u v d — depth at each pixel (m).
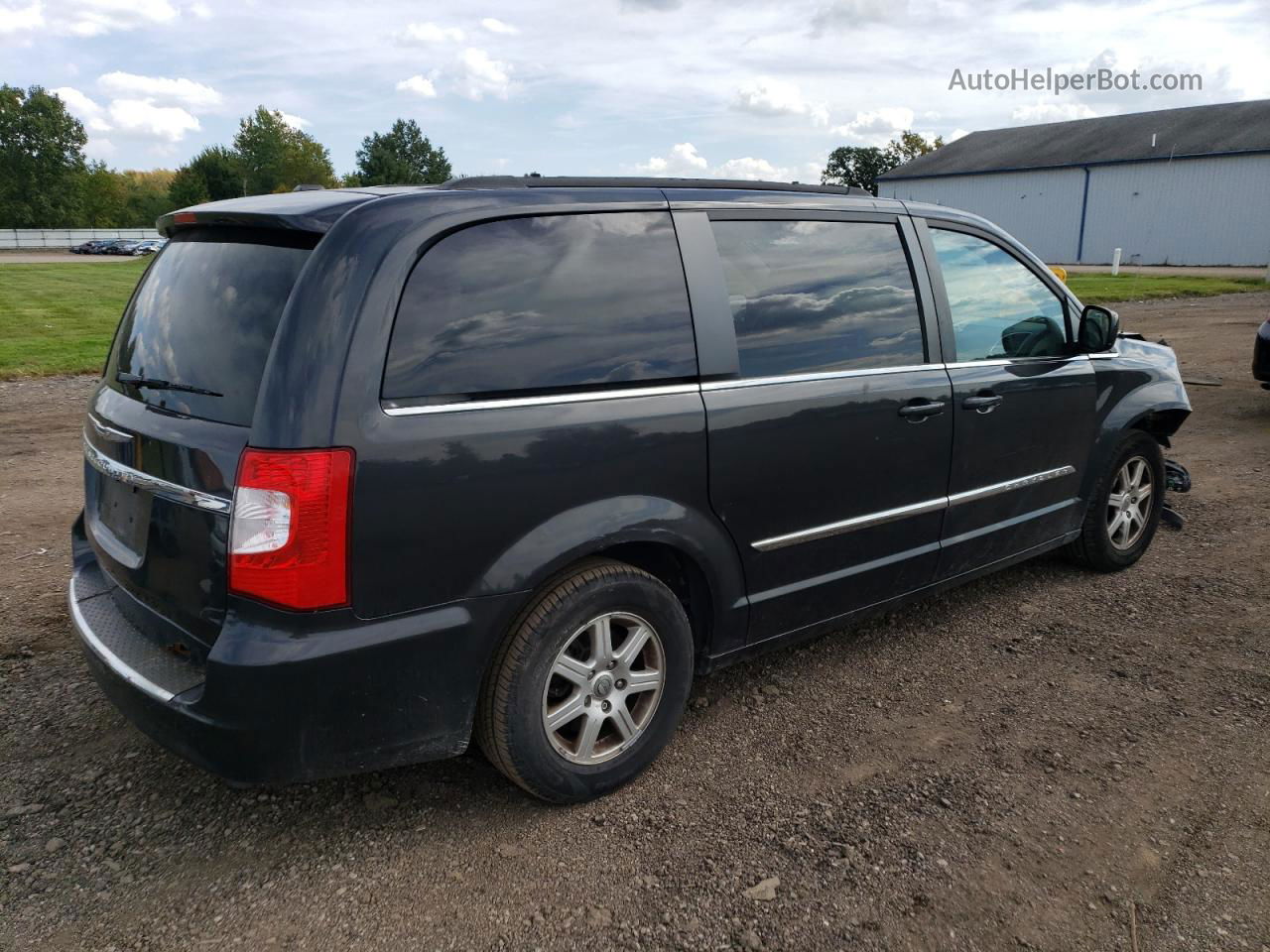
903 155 71.69
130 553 2.65
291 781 2.34
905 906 2.39
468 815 2.77
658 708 2.93
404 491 2.30
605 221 2.76
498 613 2.50
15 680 3.54
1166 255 43.03
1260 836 2.66
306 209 2.46
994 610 4.32
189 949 2.24
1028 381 3.94
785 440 3.06
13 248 74.62
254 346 2.35
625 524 2.69
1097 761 3.06
